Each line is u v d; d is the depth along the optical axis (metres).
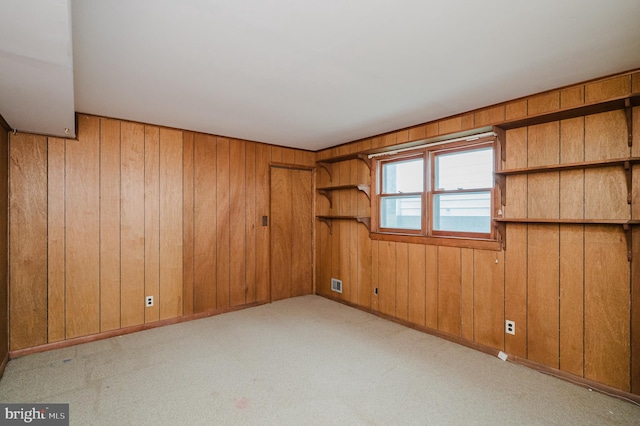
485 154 3.07
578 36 1.77
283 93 2.63
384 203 4.10
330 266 4.84
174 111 3.11
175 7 1.49
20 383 2.40
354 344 3.15
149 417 2.02
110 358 2.82
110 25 1.64
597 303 2.38
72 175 3.13
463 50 1.93
